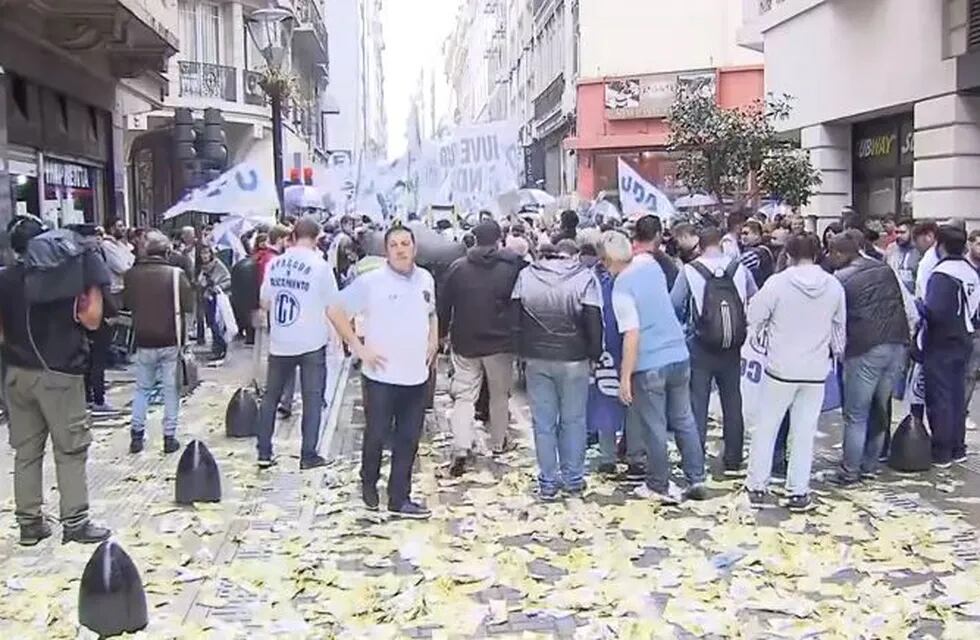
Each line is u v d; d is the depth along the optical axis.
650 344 8.41
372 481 8.38
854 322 8.80
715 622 5.96
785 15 25.06
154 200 31.39
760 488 8.47
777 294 8.12
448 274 9.77
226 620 6.18
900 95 19.70
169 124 29.23
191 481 8.60
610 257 8.38
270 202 19.42
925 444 9.43
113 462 10.05
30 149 16.77
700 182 22.44
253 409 11.23
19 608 6.30
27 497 7.59
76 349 7.49
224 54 33.22
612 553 7.23
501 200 18.44
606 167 40.00
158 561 7.18
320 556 7.28
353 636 5.87
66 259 7.34
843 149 23.52
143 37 18.00
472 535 7.70
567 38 44.19
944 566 6.95
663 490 8.56
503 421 10.19
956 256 9.66
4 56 14.97
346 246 19.00
